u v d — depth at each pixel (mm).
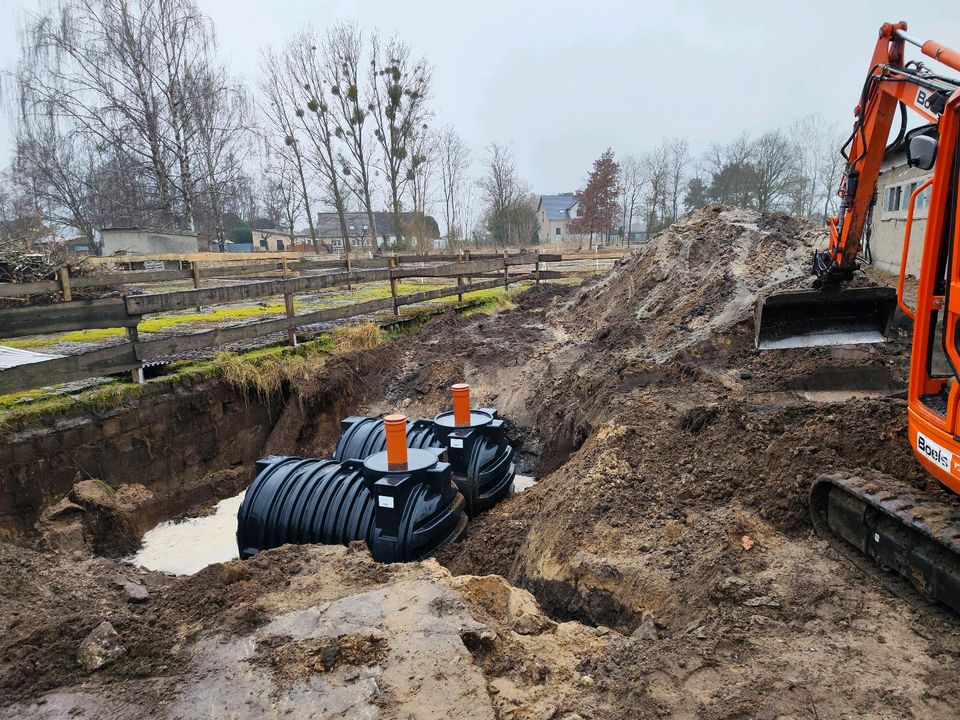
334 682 3105
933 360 3668
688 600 3971
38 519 6324
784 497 4520
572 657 3512
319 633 3508
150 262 18641
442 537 6070
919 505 3523
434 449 6281
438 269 13828
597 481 5363
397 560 5445
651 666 3170
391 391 10375
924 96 4055
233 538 7074
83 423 6820
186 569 6383
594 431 7262
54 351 9320
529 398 9547
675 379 7172
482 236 48406
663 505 4984
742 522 4449
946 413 3375
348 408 10078
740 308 8102
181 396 7992
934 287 3570
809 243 8898
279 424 9320
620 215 47156
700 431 5625
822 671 2992
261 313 13531
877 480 3992
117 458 7234
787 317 5848
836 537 4137
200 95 29391
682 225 11125
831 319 5848
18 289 9016
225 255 20547
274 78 35906
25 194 28891
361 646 3312
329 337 10930
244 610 3742
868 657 3078
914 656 3068
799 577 3789
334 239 58938
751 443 5125
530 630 3814
